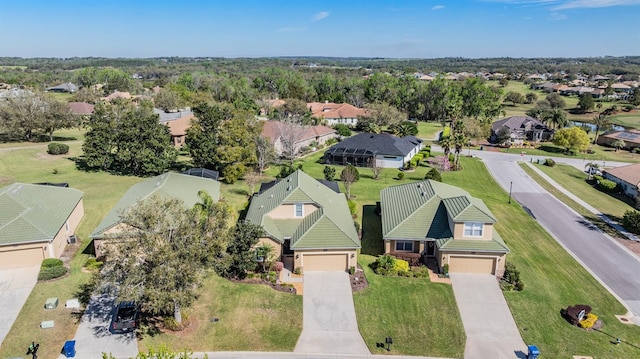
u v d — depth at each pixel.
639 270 36.16
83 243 36.75
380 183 59.66
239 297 30.11
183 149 75.31
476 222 33.69
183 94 123.94
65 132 86.62
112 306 28.23
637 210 51.12
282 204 37.19
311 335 27.36
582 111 147.00
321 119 104.62
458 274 34.25
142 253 24.58
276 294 30.86
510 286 32.56
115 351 24.55
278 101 126.25
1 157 63.69
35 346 24.14
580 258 38.06
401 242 36.56
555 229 44.50
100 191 50.03
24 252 32.00
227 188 53.56
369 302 30.61
